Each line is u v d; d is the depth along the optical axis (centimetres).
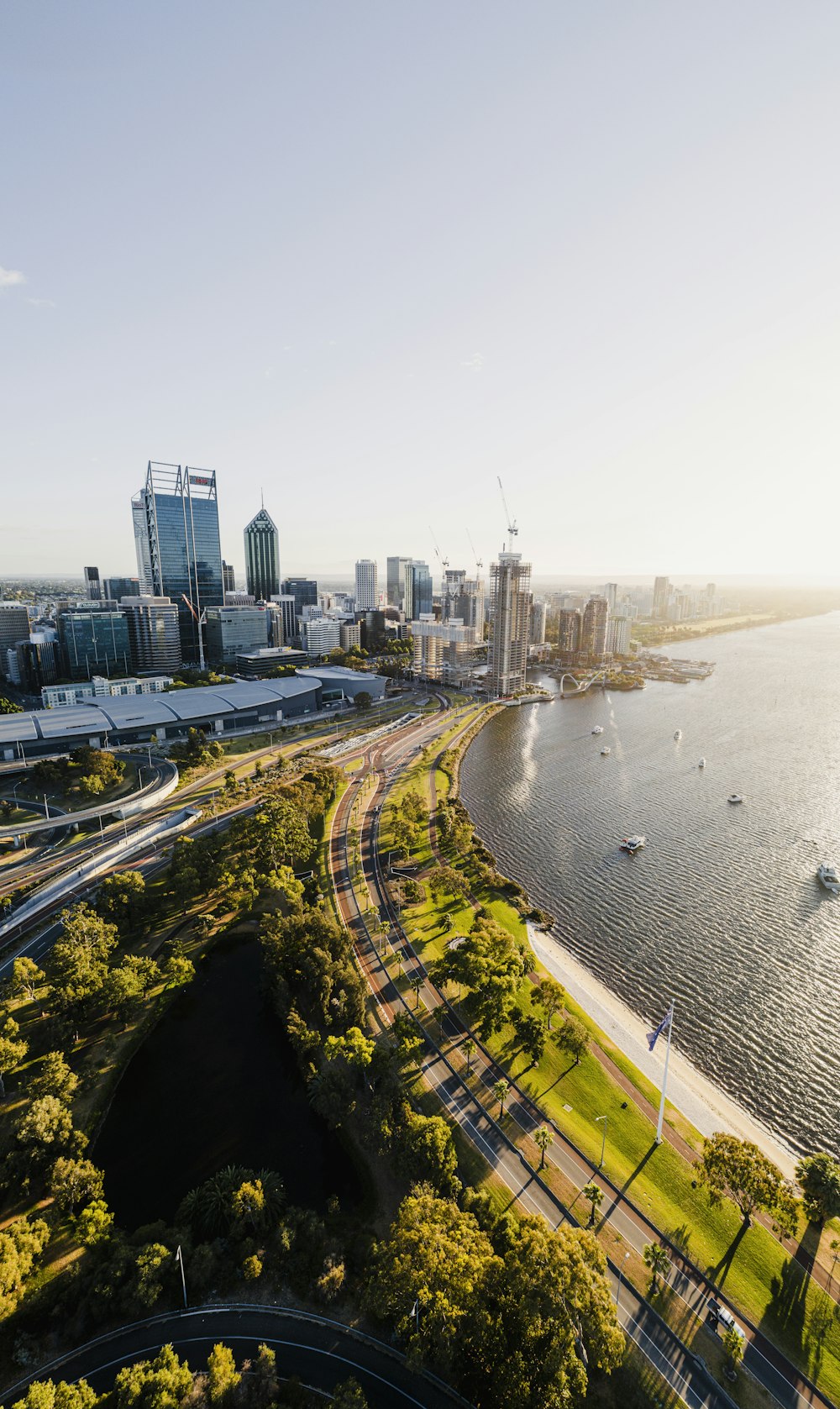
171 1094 15638
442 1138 12731
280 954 18988
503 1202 12575
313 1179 13575
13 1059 14925
